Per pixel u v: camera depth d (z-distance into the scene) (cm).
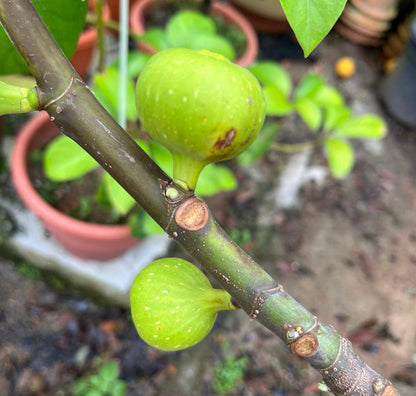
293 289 47
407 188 57
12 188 42
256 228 49
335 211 53
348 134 37
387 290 49
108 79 28
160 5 51
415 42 57
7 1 9
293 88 61
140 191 10
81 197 37
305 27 11
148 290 12
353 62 68
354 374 10
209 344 43
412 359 45
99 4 26
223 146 10
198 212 10
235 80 10
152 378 41
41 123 36
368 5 66
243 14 63
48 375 40
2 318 41
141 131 27
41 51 9
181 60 10
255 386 42
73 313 43
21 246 41
